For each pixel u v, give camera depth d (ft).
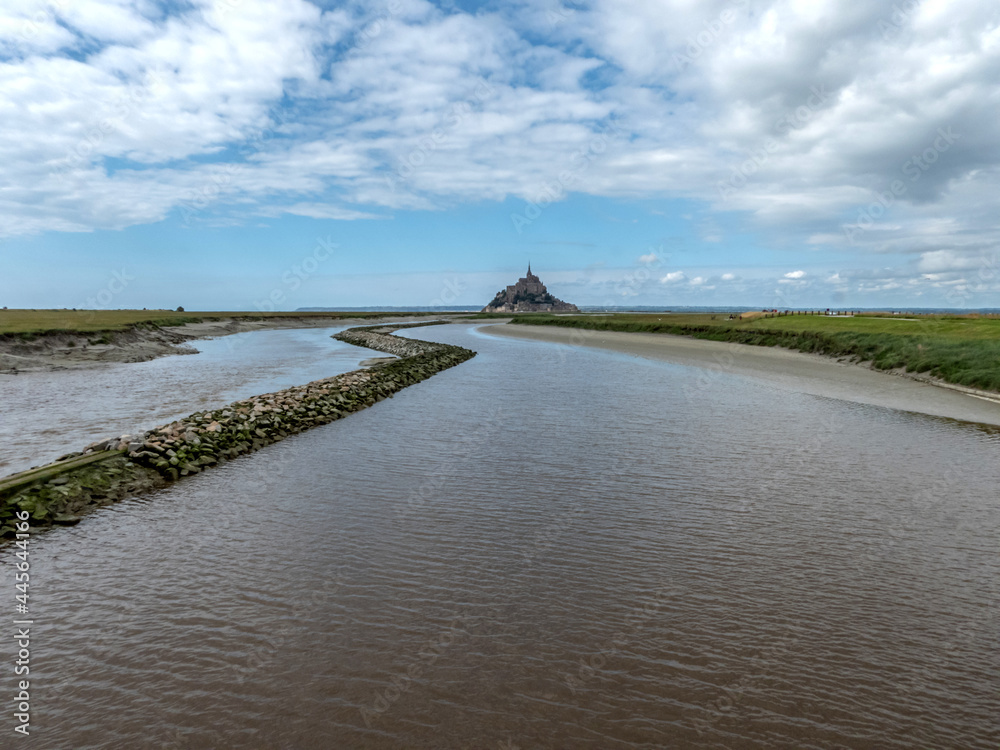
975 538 34.78
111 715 19.34
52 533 35.29
